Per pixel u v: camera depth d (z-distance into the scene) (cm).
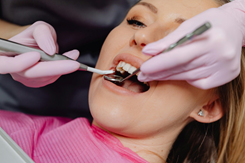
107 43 73
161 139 73
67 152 68
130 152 69
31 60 58
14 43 59
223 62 50
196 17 50
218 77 53
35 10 93
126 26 73
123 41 69
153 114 64
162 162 76
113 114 63
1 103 106
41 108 109
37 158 67
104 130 74
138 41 60
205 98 72
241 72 75
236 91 77
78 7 89
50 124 88
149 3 67
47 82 73
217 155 93
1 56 60
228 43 48
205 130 97
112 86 64
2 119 78
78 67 60
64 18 92
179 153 101
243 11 59
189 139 101
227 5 61
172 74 54
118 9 93
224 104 78
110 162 65
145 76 56
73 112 112
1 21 99
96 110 65
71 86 107
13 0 92
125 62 67
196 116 73
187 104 67
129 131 67
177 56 47
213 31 47
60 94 108
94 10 90
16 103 106
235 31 50
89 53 105
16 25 100
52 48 62
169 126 70
